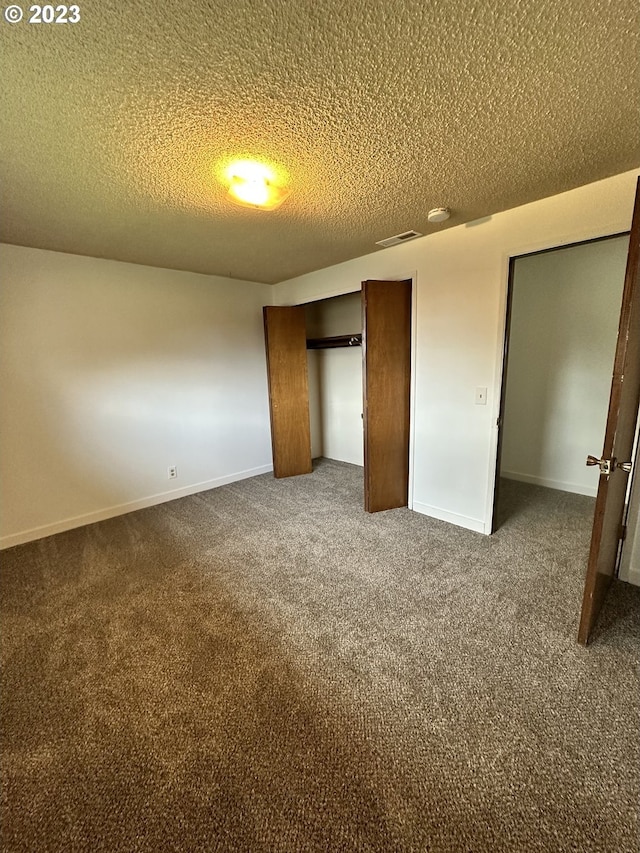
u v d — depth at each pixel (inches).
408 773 46.6
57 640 70.9
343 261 135.8
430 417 118.5
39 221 87.6
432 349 114.3
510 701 55.8
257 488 156.2
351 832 41.0
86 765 48.7
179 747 50.7
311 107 51.3
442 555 97.7
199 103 49.5
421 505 126.3
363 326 115.6
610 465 58.7
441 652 65.5
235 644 68.9
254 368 169.0
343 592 83.4
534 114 54.0
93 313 121.0
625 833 39.9
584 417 135.8
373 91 48.3
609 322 126.8
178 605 80.5
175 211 84.0
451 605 77.8
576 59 43.4
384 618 74.6
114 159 62.2
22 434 110.4
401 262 117.6
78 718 55.2
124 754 50.0
